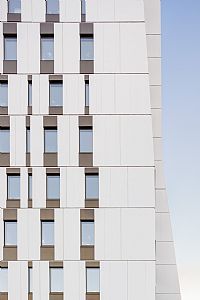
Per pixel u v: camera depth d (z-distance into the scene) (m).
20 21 28.30
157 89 30.70
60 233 27.45
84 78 28.00
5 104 28.14
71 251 27.38
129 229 27.39
